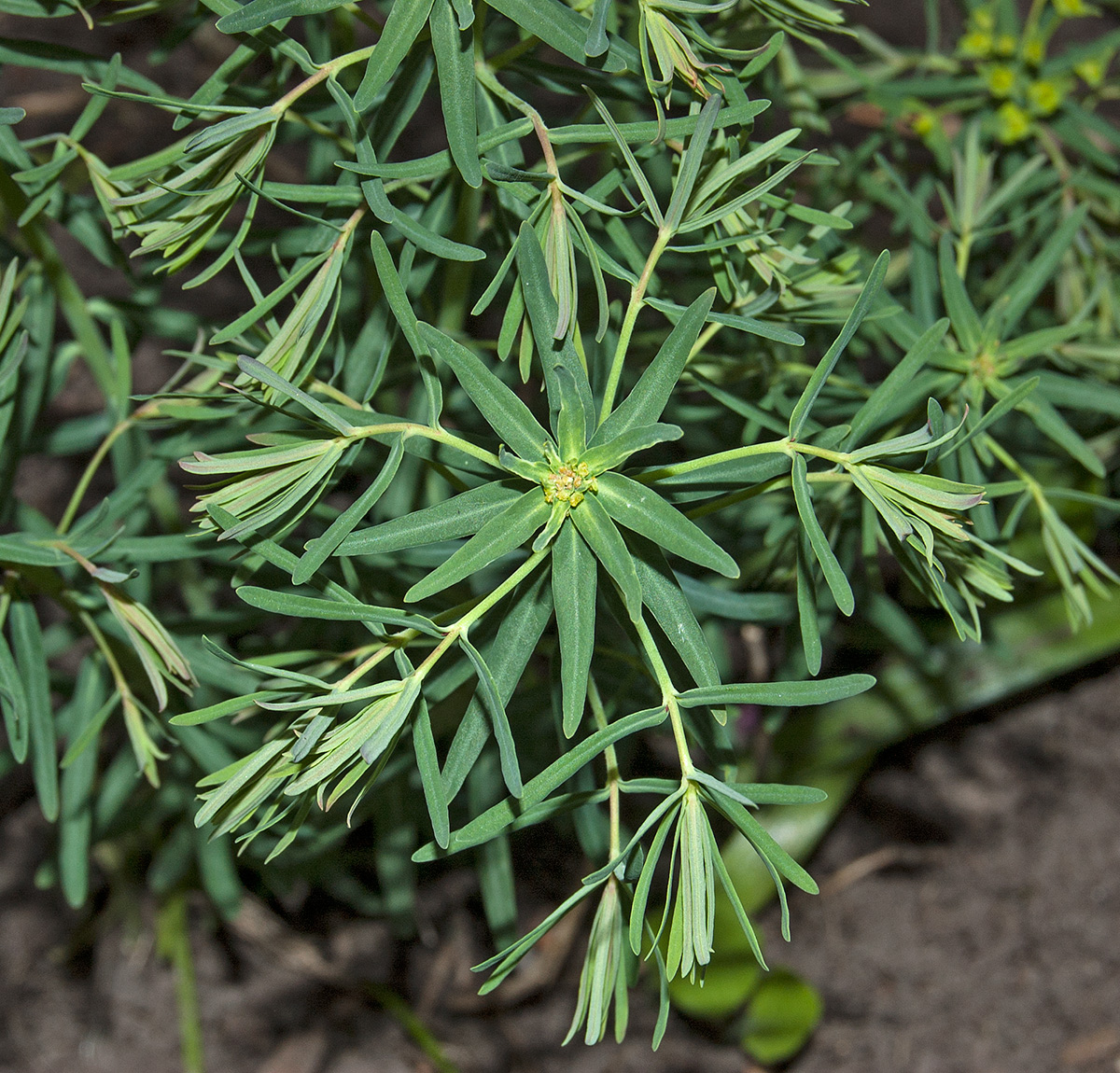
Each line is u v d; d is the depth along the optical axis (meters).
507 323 0.35
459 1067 0.63
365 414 0.35
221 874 0.51
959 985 0.67
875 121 0.60
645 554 0.35
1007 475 0.56
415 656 0.40
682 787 0.34
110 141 0.87
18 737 0.38
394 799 0.48
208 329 0.45
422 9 0.35
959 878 0.70
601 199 0.37
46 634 0.44
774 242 0.37
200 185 0.36
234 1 0.36
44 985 0.66
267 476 0.35
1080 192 0.47
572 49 0.35
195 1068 0.61
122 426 0.41
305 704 0.34
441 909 0.67
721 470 0.35
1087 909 0.69
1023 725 0.75
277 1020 0.65
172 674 0.39
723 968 0.57
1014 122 0.46
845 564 0.43
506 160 0.37
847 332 0.34
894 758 0.74
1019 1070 0.64
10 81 0.92
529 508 0.34
